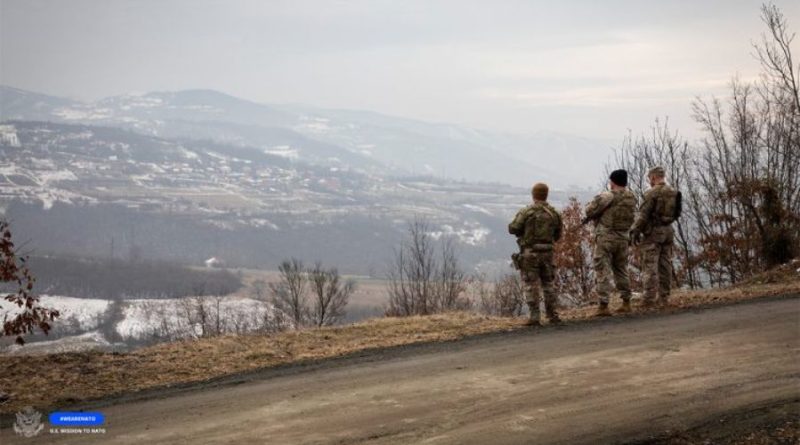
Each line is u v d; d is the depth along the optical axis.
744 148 24.83
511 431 6.11
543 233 11.02
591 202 11.64
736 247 22.56
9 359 9.42
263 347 10.05
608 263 11.64
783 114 24.41
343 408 6.85
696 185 25.53
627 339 9.42
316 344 10.26
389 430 6.18
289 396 7.34
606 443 5.84
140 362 9.28
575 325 10.70
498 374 7.91
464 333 10.63
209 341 10.59
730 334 9.45
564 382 7.50
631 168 28.22
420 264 29.84
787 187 22.14
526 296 11.09
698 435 5.98
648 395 6.98
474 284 28.34
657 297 12.37
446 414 6.58
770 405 6.60
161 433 6.29
